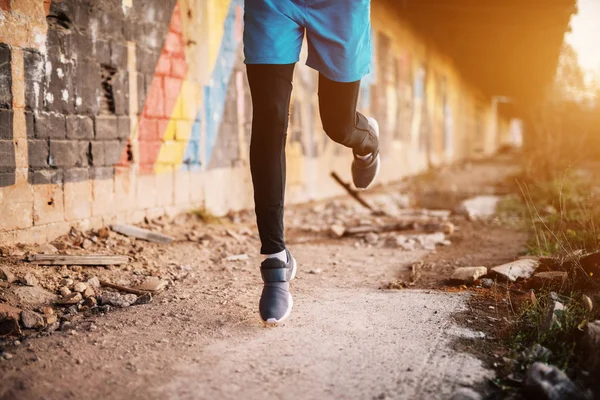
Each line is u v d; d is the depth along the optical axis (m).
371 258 4.25
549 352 2.04
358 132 2.46
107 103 4.36
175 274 3.46
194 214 5.48
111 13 4.30
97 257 3.40
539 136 9.77
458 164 21.89
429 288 3.19
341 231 5.35
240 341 2.23
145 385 1.84
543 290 2.81
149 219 4.89
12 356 2.08
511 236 5.20
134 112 4.64
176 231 4.79
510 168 19.48
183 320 2.52
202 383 1.86
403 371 1.96
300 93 8.45
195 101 5.57
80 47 3.99
